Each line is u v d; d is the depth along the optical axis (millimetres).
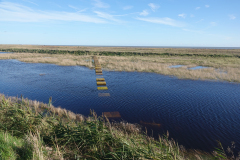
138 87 16922
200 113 10539
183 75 23047
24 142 4039
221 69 28172
